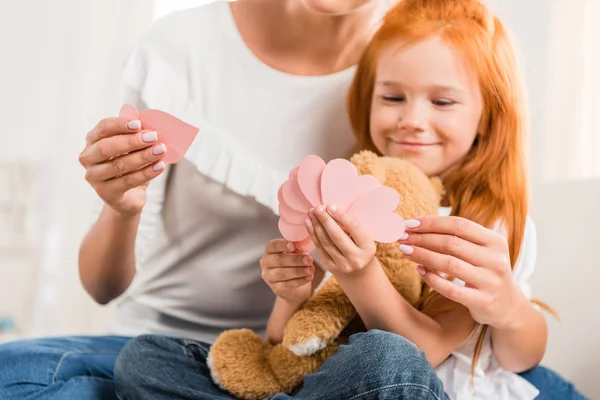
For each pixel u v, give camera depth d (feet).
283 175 4.17
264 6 4.21
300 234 2.93
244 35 4.29
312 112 4.25
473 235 2.84
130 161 2.98
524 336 3.19
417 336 3.00
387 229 2.81
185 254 4.28
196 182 4.17
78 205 5.49
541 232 4.59
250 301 4.25
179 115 4.19
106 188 3.15
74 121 5.46
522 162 3.72
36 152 5.51
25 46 5.47
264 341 3.33
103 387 3.36
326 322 2.95
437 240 2.84
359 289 2.89
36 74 5.48
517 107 3.72
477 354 3.24
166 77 4.25
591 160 4.44
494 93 3.62
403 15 3.76
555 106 4.49
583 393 4.32
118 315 4.51
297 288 3.12
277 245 3.13
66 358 3.39
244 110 4.26
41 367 3.29
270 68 4.27
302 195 2.93
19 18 5.47
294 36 4.19
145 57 4.31
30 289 5.48
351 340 2.76
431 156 3.60
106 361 3.56
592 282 4.35
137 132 2.95
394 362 2.54
